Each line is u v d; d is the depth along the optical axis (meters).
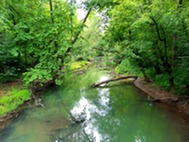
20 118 9.91
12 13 14.17
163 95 11.59
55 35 14.69
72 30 15.13
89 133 8.55
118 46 14.25
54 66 14.48
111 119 10.09
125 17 12.66
